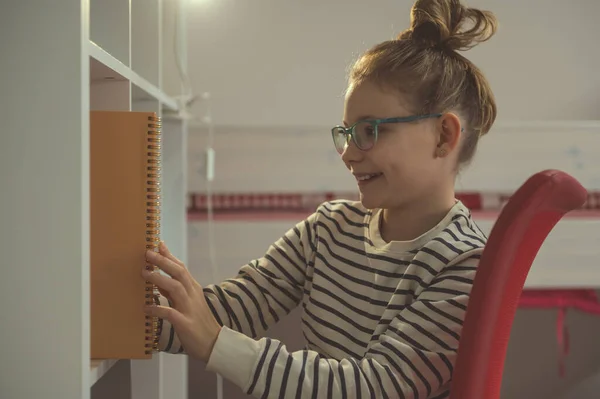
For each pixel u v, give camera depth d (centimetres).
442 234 85
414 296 83
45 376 63
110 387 112
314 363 74
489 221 179
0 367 63
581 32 227
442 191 89
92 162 74
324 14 221
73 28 63
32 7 63
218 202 188
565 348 231
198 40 221
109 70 81
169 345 84
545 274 180
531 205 67
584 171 185
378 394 73
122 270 74
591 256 180
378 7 222
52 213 63
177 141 146
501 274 68
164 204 144
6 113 63
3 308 63
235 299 94
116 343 75
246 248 176
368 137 84
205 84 221
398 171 85
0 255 63
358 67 89
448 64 89
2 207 63
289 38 221
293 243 101
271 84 222
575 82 228
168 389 140
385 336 78
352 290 90
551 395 231
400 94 84
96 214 74
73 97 63
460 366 69
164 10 164
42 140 63
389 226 92
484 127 94
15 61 63
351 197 192
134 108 115
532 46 227
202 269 175
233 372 73
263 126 179
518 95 228
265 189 180
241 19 221
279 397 73
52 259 63
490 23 95
